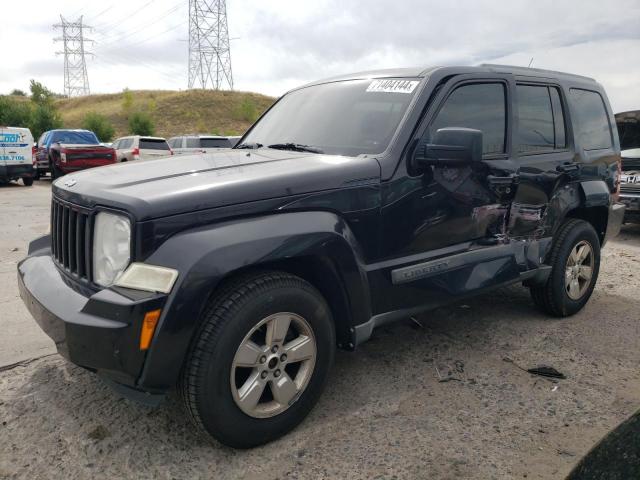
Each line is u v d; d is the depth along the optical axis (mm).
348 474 2449
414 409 3012
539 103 4113
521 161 3838
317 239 2672
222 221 2488
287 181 2682
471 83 3576
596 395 3184
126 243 2400
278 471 2471
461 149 2922
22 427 2793
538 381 3357
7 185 17516
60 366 3492
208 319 2430
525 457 2572
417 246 3230
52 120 49750
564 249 4273
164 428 2799
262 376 2596
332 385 3289
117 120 67000
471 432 2783
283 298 2586
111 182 2717
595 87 4863
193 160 3199
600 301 4984
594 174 4590
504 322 4375
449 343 3938
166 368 2330
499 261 3721
